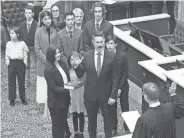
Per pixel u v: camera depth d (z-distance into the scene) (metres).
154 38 8.37
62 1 10.64
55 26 8.42
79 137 7.54
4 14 10.92
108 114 7.12
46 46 8.29
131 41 8.75
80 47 8.24
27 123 8.09
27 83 9.41
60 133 7.22
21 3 10.98
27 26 9.10
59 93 6.92
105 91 6.97
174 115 5.54
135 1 11.70
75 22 8.70
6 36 10.84
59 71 6.98
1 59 10.73
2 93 9.19
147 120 5.41
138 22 10.03
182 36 9.08
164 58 7.77
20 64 8.52
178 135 6.41
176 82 6.27
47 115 8.27
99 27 8.27
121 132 7.66
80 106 7.38
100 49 6.82
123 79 7.13
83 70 6.94
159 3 11.82
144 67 7.59
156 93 5.46
